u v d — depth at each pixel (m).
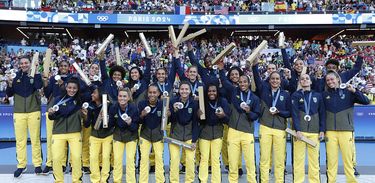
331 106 7.04
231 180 7.03
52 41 29.64
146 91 7.95
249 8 27.89
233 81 7.44
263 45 7.39
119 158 6.95
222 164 8.55
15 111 7.67
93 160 7.01
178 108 6.75
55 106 6.77
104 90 7.78
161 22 26.25
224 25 26.52
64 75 7.91
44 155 10.27
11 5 25.53
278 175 7.02
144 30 30.67
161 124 6.76
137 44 27.44
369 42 7.66
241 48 27.48
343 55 25.89
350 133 6.97
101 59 7.94
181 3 28.91
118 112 6.87
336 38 31.11
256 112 6.93
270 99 7.09
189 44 8.57
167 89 8.09
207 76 8.11
